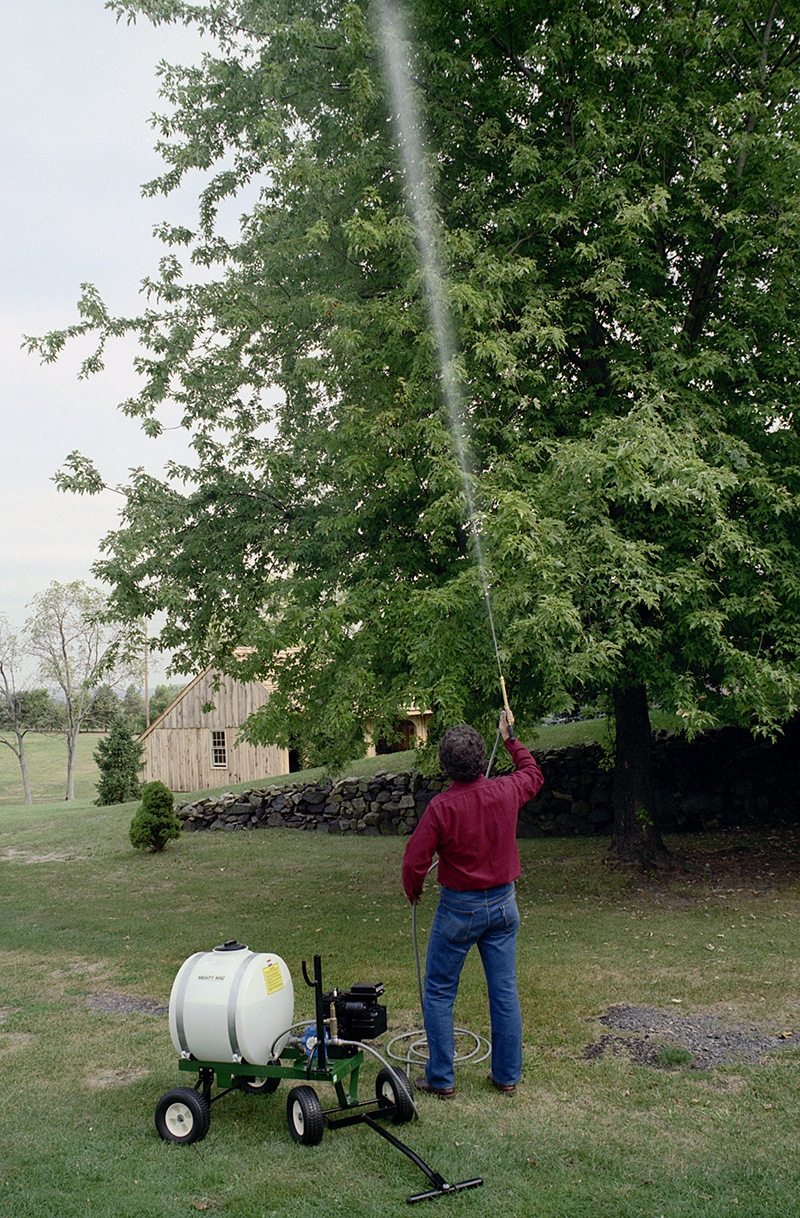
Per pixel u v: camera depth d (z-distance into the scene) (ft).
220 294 31.42
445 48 30.01
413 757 57.57
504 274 25.23
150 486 31.32
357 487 29.04
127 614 29.91
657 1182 11.13
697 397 27.37
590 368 32.04
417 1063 15.75
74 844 53.62
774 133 28.35
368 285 30.53
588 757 45.62
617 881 32.55
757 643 27.58
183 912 32.89
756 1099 13.64
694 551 27.27
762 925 25.30
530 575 22.59
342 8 29.27
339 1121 13.14
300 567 30.78
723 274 31.09
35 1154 12.80
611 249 28.76
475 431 27.14
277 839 51.08
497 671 25.18
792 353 28.76
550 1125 13.00
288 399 34.06
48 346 31.45
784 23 30.42
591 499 22.84
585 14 28.04
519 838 45.57
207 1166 12.18
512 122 30.91
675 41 28.50
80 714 147.23
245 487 30.40
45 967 25.32
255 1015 13.46
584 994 19.70
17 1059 17.34
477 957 23.52
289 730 30.91
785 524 27.99
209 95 32.45
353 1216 10.60
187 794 65.16
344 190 29.48
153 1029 19.12
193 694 98.63
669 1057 15.49
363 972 22.65
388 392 28.09
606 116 29.53
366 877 38.58
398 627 26.86
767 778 42.65
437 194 29.22
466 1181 11.36
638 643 25.50
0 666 150.30
